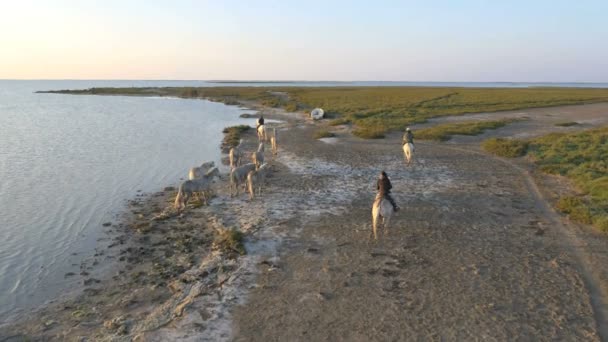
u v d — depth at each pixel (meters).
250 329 9.23
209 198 19.03
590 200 17.59
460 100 70.44
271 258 12.73
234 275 11.66
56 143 34.84
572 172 22.27
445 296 10.48
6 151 31.02
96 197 19.88
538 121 43.94
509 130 38.62
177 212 17.39
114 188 21.48
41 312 10.54
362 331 9.11
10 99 102.31
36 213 17.55
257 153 23.41
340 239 14.12
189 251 13.73
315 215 16.53
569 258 12.54
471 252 13.04
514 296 10.45
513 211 16.91
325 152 29.92
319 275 11.64
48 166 26.28
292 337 8.94
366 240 14.03
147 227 15.77
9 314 10.46
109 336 9.26
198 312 9.91
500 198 18.67
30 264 13.03
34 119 53.88
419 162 26.44
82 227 16.03
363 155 28.75
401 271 11.82
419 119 45.56
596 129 36.25
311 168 24.86
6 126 46.00
